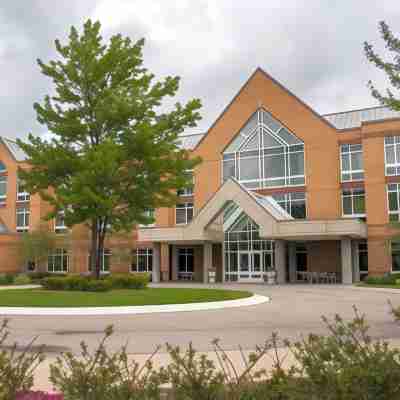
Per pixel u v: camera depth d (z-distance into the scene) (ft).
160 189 86.07
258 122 139.85
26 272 159.53
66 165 82.64
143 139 80.59
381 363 15.39
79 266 163.02
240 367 27.30
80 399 16.20
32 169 87.56
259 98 140.15
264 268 122.83
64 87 86.63
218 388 16.24
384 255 118.42
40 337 41.04
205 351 33.37
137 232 146.00
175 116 87.56
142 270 156.46
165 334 41.86
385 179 120.78
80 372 16.85
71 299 67.77
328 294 83.82
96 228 86.74
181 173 88.89
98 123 85.35
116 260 146.00
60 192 81.35
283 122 136.26
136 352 33.47
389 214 119.55
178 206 151.64
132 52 88.12
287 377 16.06
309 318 51.98
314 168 130.93
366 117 140.87
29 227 170.91
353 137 127.65
